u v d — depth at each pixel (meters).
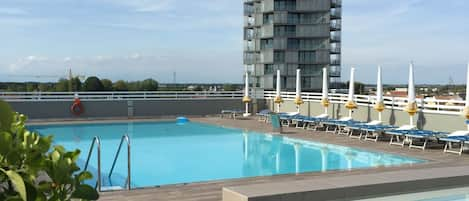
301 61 46.62
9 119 1.56
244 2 49.44
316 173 9.55
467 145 12.91
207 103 26.61
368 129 15.19
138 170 11.44
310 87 46.59
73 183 1.68
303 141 15.79
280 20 45.69
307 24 45.94
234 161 12.68
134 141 16.80
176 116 25.81
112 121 22.97
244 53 49.75
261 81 47.41
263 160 12.74
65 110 23.69
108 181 10.01
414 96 14.84
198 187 8.15
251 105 27.23
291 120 20.34
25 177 1.51
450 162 10.95
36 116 23.11
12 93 22.92
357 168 10.17
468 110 13.02
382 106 16.70
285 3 45.75
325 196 6.88
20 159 1.53
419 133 13.48
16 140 1.60
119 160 12.97
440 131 15.21
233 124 21.30
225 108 27.05
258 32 47.97
